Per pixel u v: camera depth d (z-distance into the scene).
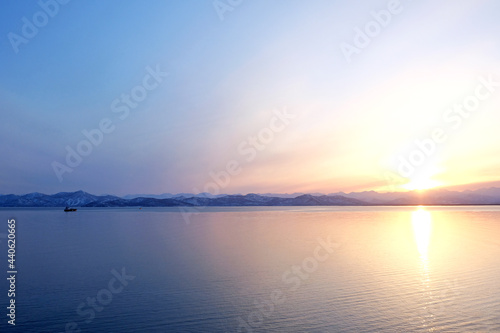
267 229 69.56
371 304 20.81
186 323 18.30
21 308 20.77
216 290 24.02
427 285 24.73
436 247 42.94
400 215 132.38
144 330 17.48
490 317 18.59
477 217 114.12
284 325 17.88
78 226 82.25
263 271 29.62
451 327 17.45
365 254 37.84
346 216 124.88
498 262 32.75
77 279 27.70
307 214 144.38
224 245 46.00
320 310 19.94
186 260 35.00
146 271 30.05
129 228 75.50
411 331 17.06
